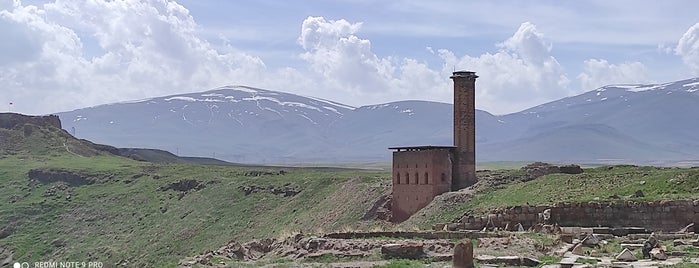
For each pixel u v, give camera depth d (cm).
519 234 4525
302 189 13675
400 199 8638
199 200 14850
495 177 8194
